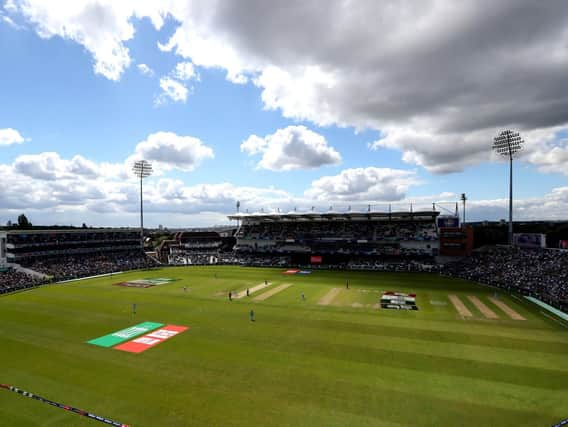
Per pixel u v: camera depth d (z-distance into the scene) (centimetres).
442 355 2238
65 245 7231
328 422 1468
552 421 1455
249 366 2086
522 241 6094
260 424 1456
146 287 5059
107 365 2133
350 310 3509
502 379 1869
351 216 7919
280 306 3728
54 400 1694
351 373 1969
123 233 8500
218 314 3400
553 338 2569
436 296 4159
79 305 3866
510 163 6462
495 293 4150
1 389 1820
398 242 7356
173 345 2484
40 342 2595
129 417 1528
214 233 10662
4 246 6425
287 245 8369
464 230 6838
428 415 1514
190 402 1658
